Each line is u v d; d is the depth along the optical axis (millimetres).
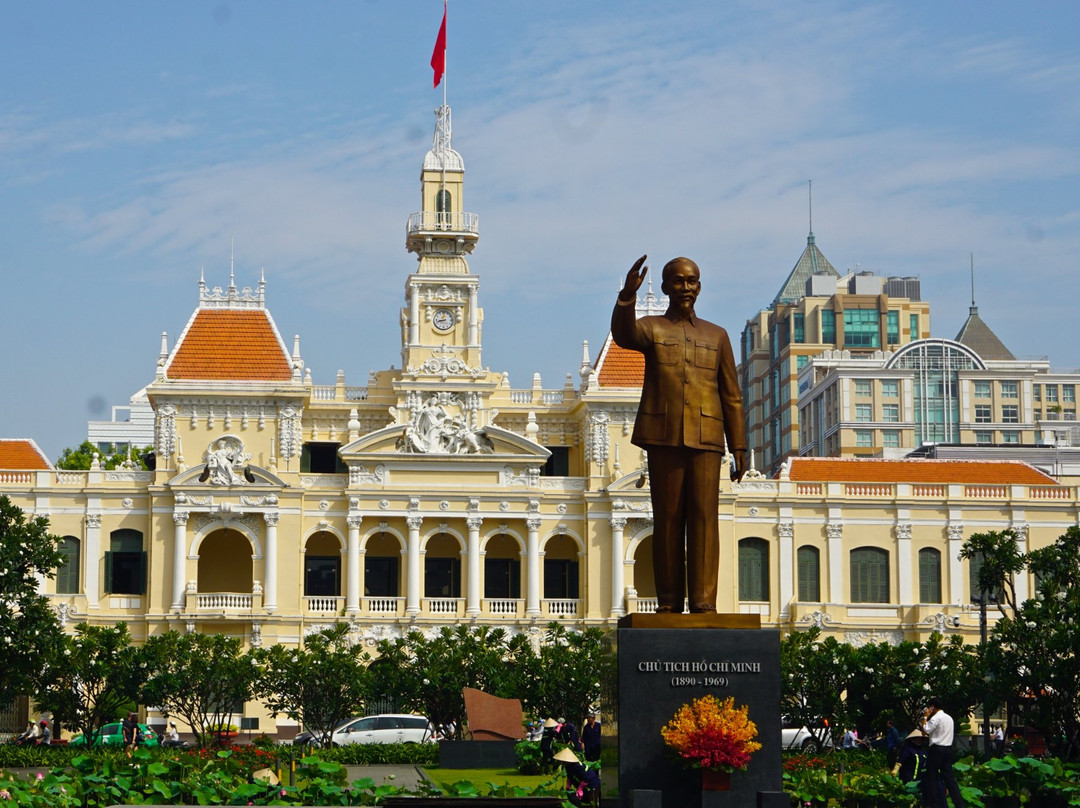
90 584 118188
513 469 121750
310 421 126625
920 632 121125
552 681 93312
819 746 87750
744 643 35438
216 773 48406
